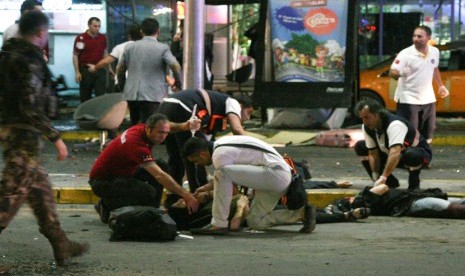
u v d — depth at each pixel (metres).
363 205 29.95
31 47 20.05
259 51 53.28
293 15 52.88
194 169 29.11
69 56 65.44
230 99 28.92
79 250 22.05
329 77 52.66
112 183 27.31
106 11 64.88
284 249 24.11
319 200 32.34
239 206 27.12
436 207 29.45
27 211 30.77
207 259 22.55
